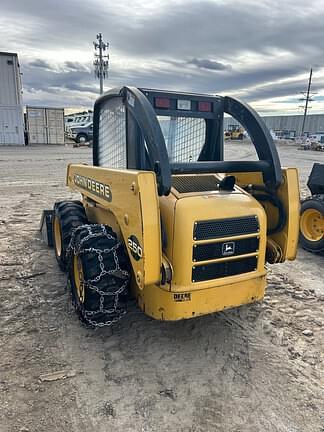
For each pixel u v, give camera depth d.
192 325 3.32
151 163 2.50
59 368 2.71
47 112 27.16
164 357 2.87
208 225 2.61
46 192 9.66
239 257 2.77
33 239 5.59
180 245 2.55
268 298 3.90
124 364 2.78
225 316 3.49
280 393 2.52
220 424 2.25
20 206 7.94
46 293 3.87
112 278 2.71
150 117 2.54
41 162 16.14
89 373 2.66
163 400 2.43
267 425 2.25
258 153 3.11
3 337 3.07
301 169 16.19
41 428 2.18
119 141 3.30
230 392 2.52
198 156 3.42
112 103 3.34
